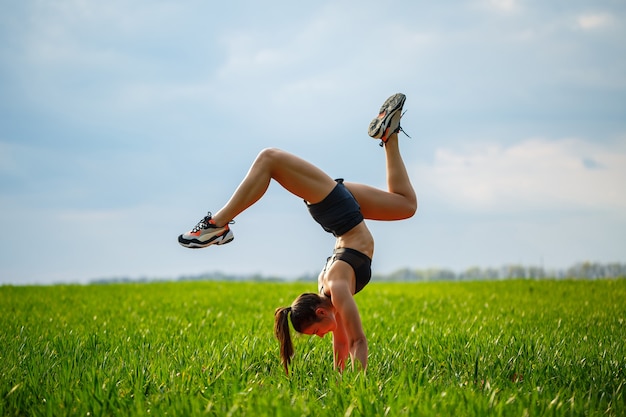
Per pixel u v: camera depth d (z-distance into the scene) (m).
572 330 10.20
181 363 6.90
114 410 5.13
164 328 10.44
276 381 6.17
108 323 11.41
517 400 5.15
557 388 5.81
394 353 7.31
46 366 6.78
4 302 15.88
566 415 4.96
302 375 6.29
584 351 7.62
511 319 11.70
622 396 5.50
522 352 7.29
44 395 5.67
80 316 12.72
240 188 6.13
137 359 7.10
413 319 11.89
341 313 6.04
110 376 6.13
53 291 19.70
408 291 19.72
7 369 6.56
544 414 4.84
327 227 6.32
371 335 9.02
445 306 14.86
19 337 8.92
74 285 22.72
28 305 15.14
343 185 6.47
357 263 6.17
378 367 6.64
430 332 9.45
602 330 10.09
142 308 14.50
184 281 25.12
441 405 4.96
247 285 22.83
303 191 6.17
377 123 6.68
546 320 11.64
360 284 6.26
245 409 4.94
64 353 7.82
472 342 7.99
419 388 5.32
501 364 6.68
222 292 19.36
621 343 8.36
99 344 8.50
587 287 19.78
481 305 14.96
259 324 10.88
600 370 6.48
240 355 7.29
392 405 4.94
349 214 6.20
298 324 6.19
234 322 11.08
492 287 20.67
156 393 5.68
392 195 6.70
